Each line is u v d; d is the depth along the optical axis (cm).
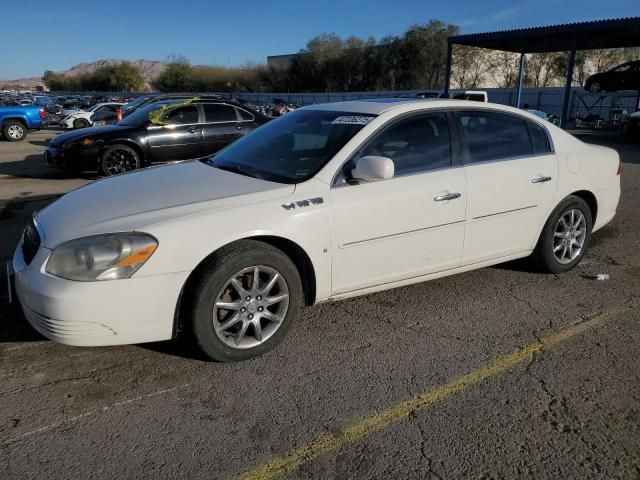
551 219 460
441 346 356
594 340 365
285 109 3759
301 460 249
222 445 258
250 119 1075
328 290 355
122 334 297
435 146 393
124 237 291
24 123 1930
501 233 429
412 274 389
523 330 379
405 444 260
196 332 311
